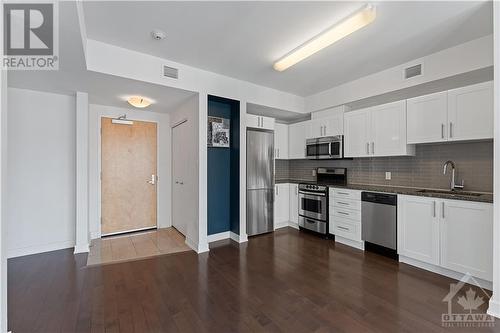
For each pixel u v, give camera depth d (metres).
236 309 1.99
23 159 3.13
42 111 3.25
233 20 2.20
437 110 2.75
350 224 3.53
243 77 3.63
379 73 3.38
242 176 3.82
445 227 2.49
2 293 1.26
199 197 3.35
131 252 3.30
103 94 3.39
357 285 2.37
